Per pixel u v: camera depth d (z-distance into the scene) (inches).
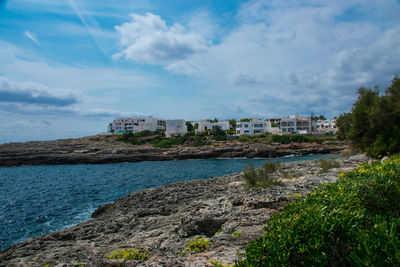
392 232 107.5
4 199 949.8
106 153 2847.0
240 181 804.0
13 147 3029.0
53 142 3501.5
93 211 746.8
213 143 3282.5
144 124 4955.7
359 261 98.4
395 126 910.4
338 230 134.2
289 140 3125.0
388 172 252.5
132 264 233.0
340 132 1701.5
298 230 138.6
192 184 864.3
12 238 557.3
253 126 3887.8
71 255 327.0
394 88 960.9
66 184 1284.4
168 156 2800.2
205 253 240.1
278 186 565.6
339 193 201.3
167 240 338.3
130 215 532.7
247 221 324.2
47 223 652.1
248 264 123.3
